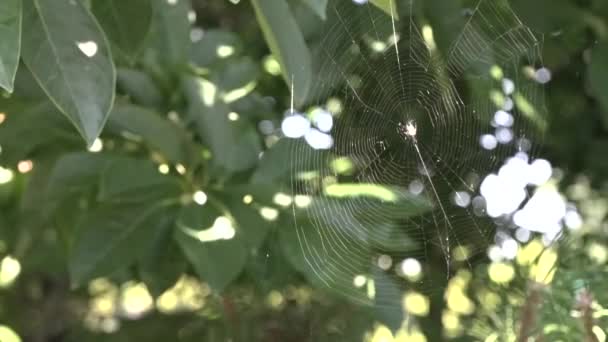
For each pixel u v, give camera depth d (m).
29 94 0.72
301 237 0.72
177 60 0.77
